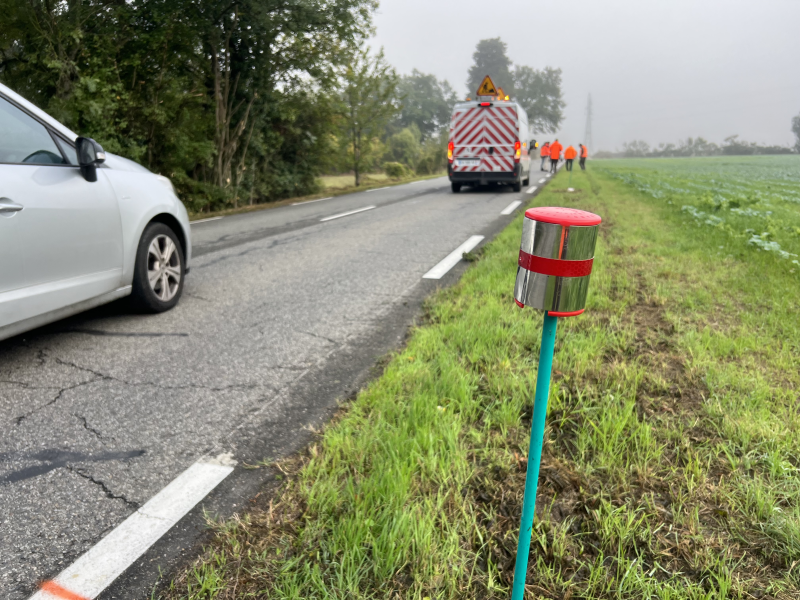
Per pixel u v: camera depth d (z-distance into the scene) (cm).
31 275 315
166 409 281
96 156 345
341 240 791
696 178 2444
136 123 1065
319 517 188
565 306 120
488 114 1522
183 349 364
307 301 479
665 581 163
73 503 207
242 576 168
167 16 1081
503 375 297
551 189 1580
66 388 303
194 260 656
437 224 947
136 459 237
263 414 277
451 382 286
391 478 201
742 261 587
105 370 328
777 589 158
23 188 309
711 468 217
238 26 1262
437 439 229
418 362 320
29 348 360
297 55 1387
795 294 449
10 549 182
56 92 971
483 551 177
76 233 342
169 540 187
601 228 828
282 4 1209
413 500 195
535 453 134
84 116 945
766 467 214
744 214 973
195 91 1238
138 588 166
